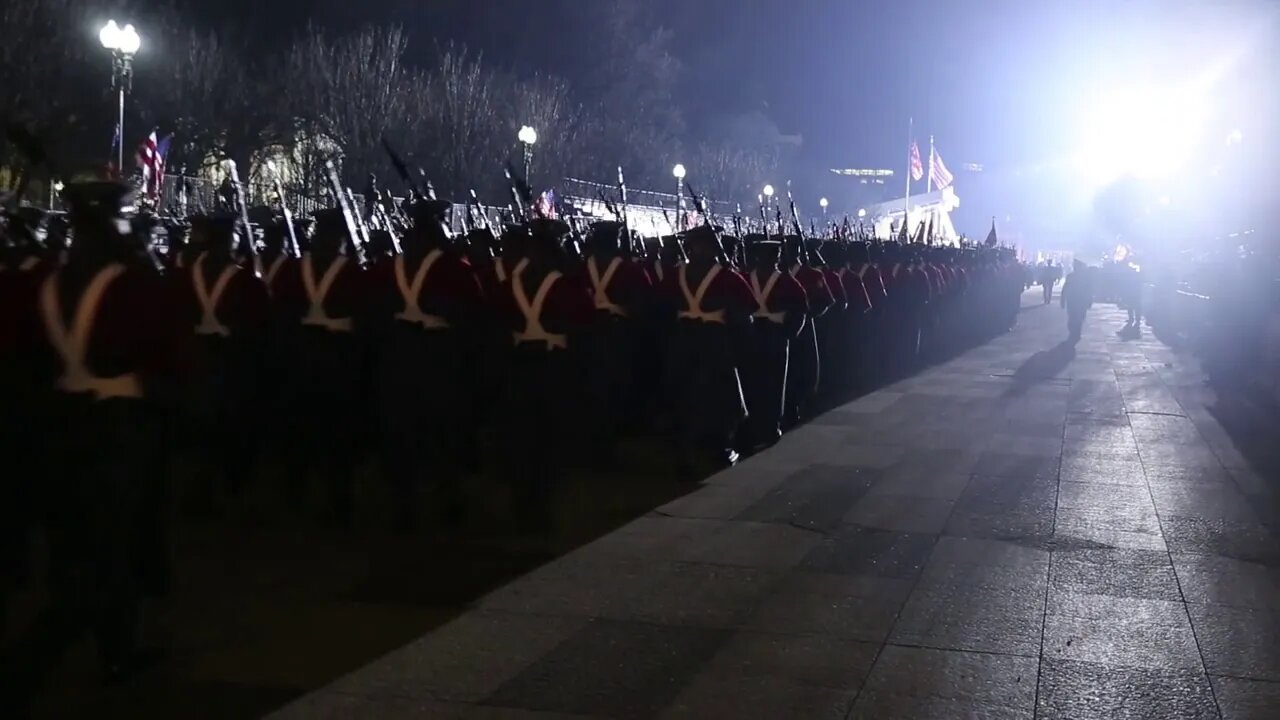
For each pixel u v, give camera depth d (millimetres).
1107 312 41156
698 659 6117
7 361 5121
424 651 6207
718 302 10305
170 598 7008
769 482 10258
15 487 5273
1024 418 14156
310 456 8711
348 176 32531
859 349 16531
